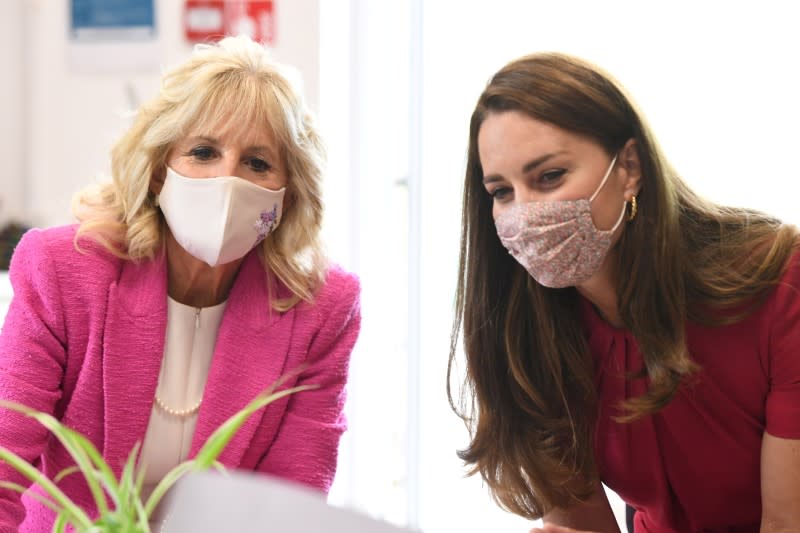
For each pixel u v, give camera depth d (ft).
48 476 5.43
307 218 5.73
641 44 9.48
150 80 10.85
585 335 5.50
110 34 10.91
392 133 10.78
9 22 11.09
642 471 5.55
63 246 5.45
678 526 5.71
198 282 5.79
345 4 10.66
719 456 5.34
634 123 4.87
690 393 5.22
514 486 5.57
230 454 5.54
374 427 10.92
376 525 2.74
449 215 10.43
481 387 5.51
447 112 10.33
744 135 9.23
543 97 4.72
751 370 5.11
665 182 4.91
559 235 4.80
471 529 10.58
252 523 2.85
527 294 5.41
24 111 11.20
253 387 5.66
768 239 5.09
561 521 5.75
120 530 2.80
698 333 5.14
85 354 5.44
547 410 5.46
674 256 4.94
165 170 5.47
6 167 11.23
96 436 5.46
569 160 4.75
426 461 10.61
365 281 10.85
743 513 5.59
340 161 10.77
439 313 10.52
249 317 5.74
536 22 9.91
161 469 5.67
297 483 5.66
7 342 5.32
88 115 11.05
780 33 9.10
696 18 9.31
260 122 5.35
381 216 10.84
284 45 10.48
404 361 10.84
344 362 5.95
